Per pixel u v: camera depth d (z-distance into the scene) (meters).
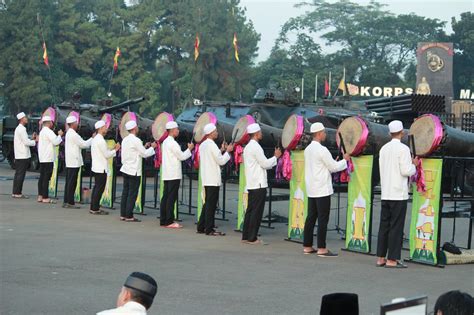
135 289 6.27
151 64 82.75
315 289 11.70
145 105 74.75
